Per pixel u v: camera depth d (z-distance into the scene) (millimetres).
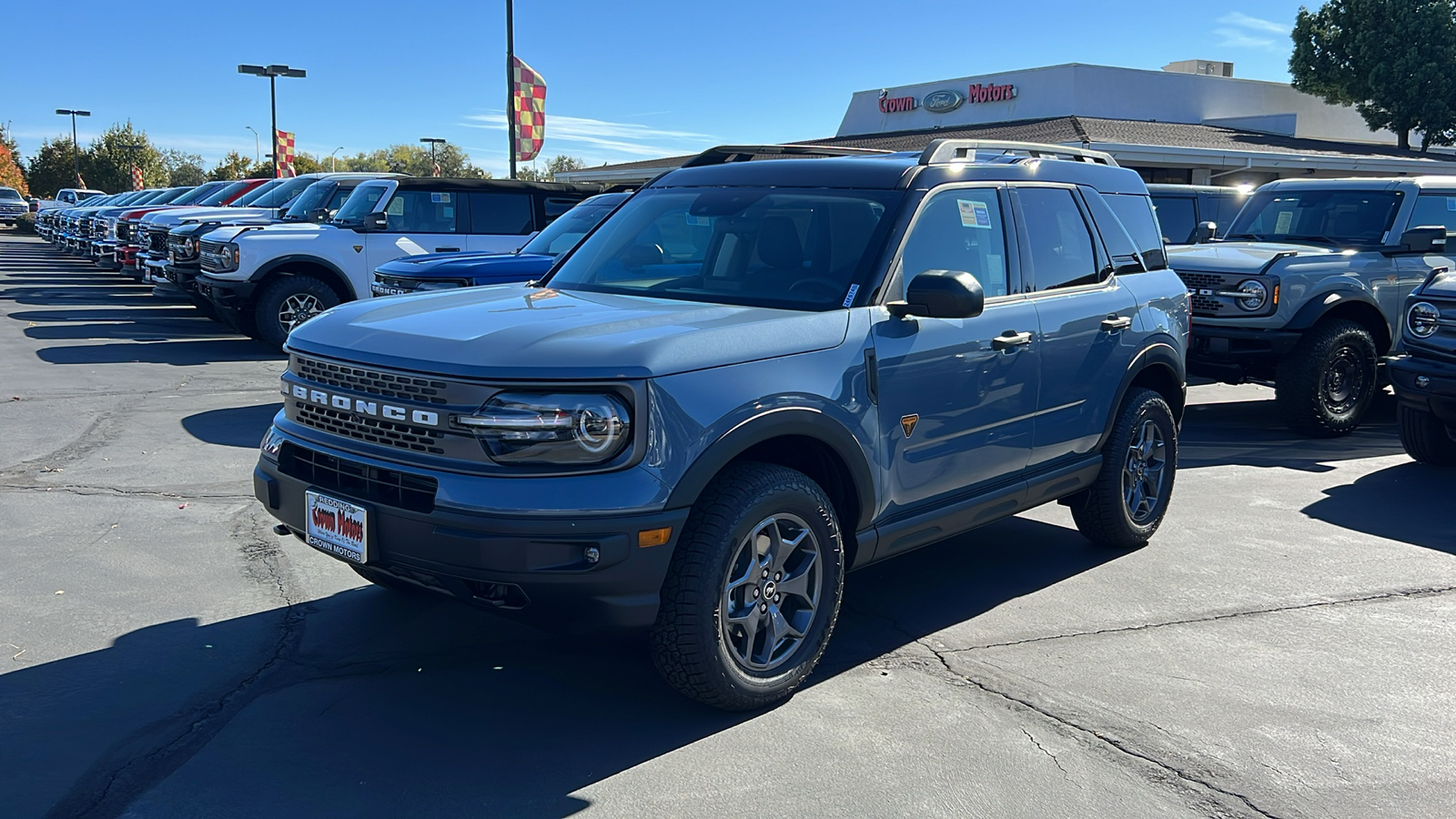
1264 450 8312
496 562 3223
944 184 4492
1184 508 6559
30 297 18797
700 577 3434
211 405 9109
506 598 3365
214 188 21734
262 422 8414
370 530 3473
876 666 4180
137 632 4305
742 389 3525
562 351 3344
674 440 3348
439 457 3389
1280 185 10461
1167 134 27203
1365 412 9047
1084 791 3268
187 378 10531
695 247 4539
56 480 6547
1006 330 4547
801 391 3682
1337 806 3205
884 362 3990
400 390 3486
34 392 9438
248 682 3889
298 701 3754
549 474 3270
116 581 4871
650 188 5145
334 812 3064
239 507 6070
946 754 3479
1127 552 5668
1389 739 3621
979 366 4406
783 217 4453
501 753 3424
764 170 4793
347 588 4859
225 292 12000
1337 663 4238
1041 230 4977
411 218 12602
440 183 12719
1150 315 5504
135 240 18172
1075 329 4949
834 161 4680
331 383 3744
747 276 4297
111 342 13070
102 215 20906
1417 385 7191
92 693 3758
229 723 3576
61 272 25000
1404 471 7562
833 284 4125
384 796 3152
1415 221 9383
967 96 33719
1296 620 4703
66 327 14578
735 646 3656
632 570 3295
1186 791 3277
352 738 3500
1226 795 3256
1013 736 3607
